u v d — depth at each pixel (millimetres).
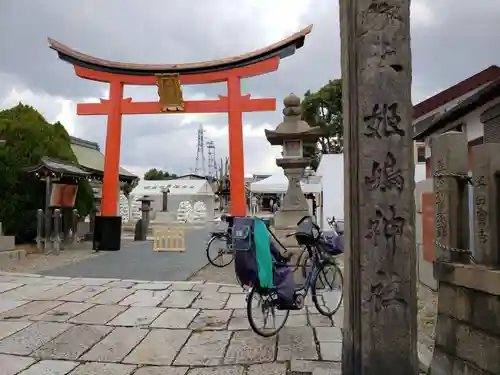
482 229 2945
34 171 11727
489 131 8766
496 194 2869
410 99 3049
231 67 14047
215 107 14234
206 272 8758
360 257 3021
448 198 3213
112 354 4066
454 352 3068
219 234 10547
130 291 6668
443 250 3236
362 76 3045
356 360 3012
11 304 5832
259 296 4559
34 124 13695
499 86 7598
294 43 13492
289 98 7910
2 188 12641
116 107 14281
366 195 3020
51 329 4766
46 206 11688
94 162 20969
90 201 15344
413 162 3047
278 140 7961
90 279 7656
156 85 14359
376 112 3025
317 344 4301
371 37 3039
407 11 3064
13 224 12867
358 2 3062
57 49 14133
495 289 2635
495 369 2650
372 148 3025
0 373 3617
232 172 14000
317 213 17656
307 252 5805
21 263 9695
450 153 3229
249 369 3709
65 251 12188
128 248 13203
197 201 28578
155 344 4320
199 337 4523
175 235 12461
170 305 5820
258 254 4352
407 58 3047
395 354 2971
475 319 2857
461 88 13398
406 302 2992
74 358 3967
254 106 14008
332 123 27516
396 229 3010
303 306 5391
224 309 5617
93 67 14320
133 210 27250
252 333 4641
